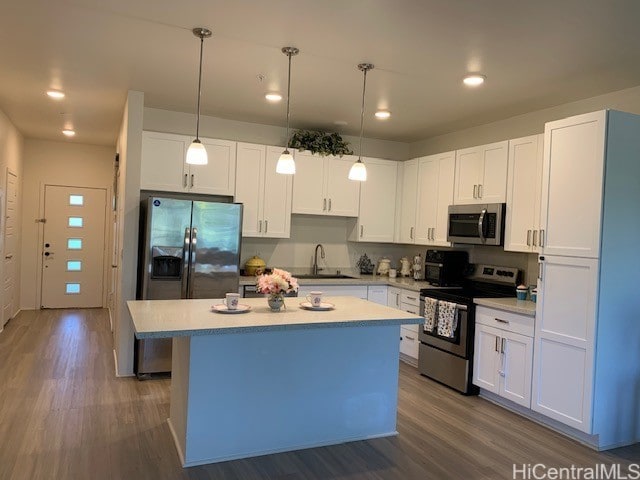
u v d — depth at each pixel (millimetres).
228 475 2693
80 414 3459
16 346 5270
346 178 5523
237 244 4590
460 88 3840
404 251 6227
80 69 3766
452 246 5086
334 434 3178
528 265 4430
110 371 4504
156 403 3719
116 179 5871
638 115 3250
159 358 4312
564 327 3299
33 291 7484
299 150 5270
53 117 5590
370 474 2754
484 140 5020
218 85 4066
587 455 3074
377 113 4707
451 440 3242
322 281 5090
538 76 3488
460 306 4184
